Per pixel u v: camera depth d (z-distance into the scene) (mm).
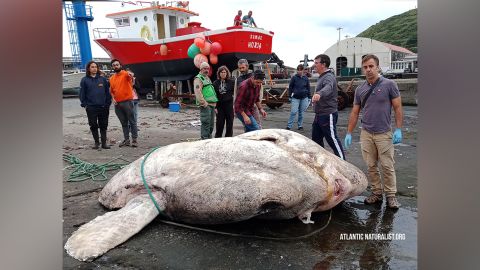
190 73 16797
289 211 3875
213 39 15469
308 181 3803
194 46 15016
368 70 4266
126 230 3674
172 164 4191
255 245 3525
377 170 4508
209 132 7059
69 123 12336
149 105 18219
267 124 11516
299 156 4059
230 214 3551
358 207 4441
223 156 4055
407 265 3195
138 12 17578
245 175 3635
